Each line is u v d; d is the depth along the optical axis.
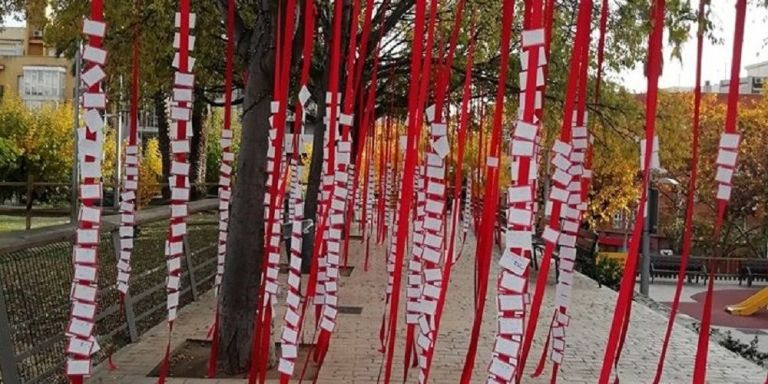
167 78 10.01
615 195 25.06
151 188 17.84
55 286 5.71
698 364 2.55
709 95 23.23
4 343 4.77
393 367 6.75
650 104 2.42
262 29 6.17
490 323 9.10
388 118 11.48
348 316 9.18
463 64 9.45
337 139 3.42
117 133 17.59
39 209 20.81
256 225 6.30
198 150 20.31
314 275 3.47
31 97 50.47
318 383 6.16
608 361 2.37
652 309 10.89
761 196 26.41
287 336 3.13
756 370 7.33
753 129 26.38
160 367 6.41
